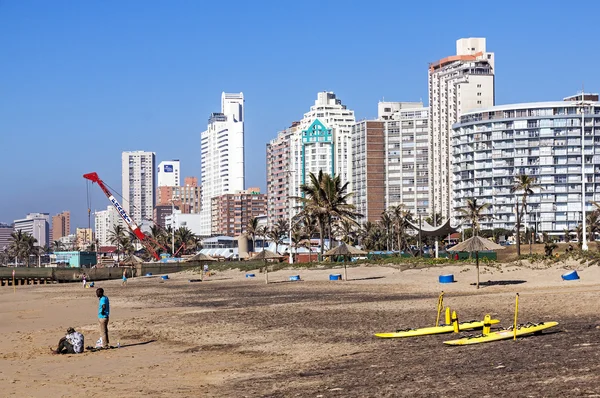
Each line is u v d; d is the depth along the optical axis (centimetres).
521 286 5519
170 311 4797
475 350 2347
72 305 5931
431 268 8150
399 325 3262
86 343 3195
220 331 3406
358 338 2895
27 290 9844
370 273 8706
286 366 2330
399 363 2209
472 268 7656
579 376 1738
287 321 3691
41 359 2720
